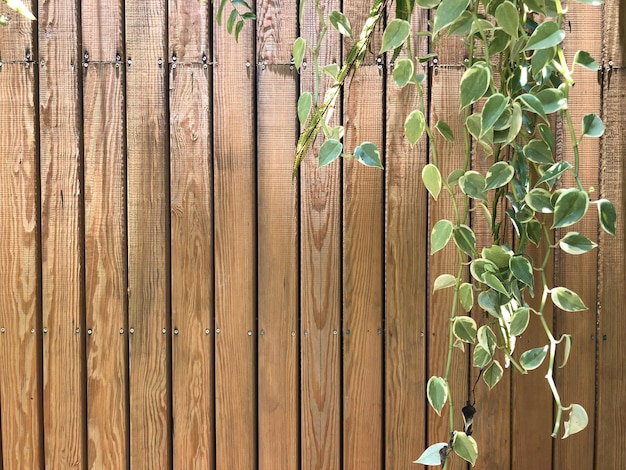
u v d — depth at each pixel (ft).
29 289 4.95
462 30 3.57
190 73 4.90
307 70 4.90
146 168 4.92
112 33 4.91
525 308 3.51
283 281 4.95
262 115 4.91
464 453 3.48
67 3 4.88
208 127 4.92
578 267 4.93
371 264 4.94
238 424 5.00
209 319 4.97
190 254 4.95
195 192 4.93
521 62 3.75
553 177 3.38
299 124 4.93
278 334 4.98
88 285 4.96
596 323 4.95
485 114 3.19
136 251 4.95
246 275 4.96
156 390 4.99
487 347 3.68
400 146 4.90
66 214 4.95
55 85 4.90
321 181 4.93
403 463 4.99
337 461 4.99
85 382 5.04
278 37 4.89
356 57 3.51
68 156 4.92
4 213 4.93
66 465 4.99
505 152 4.75
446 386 3.60
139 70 4.89
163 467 4.99
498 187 3.75
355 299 4.95
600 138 4.88
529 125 4.00
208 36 4.89
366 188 4.92
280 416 5.00
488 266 3.57
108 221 4.95
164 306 4.97
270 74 4.90
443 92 4.86
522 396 4.96
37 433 4.99
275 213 4.93
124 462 5.00
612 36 4.84
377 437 4.99
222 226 4.94
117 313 4.97
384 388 5.03
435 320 4.94
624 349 4.94
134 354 4.98
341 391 5.04
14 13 4.86
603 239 4.91
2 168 4.91
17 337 4.97
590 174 4.89
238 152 4.91
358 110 4.89
